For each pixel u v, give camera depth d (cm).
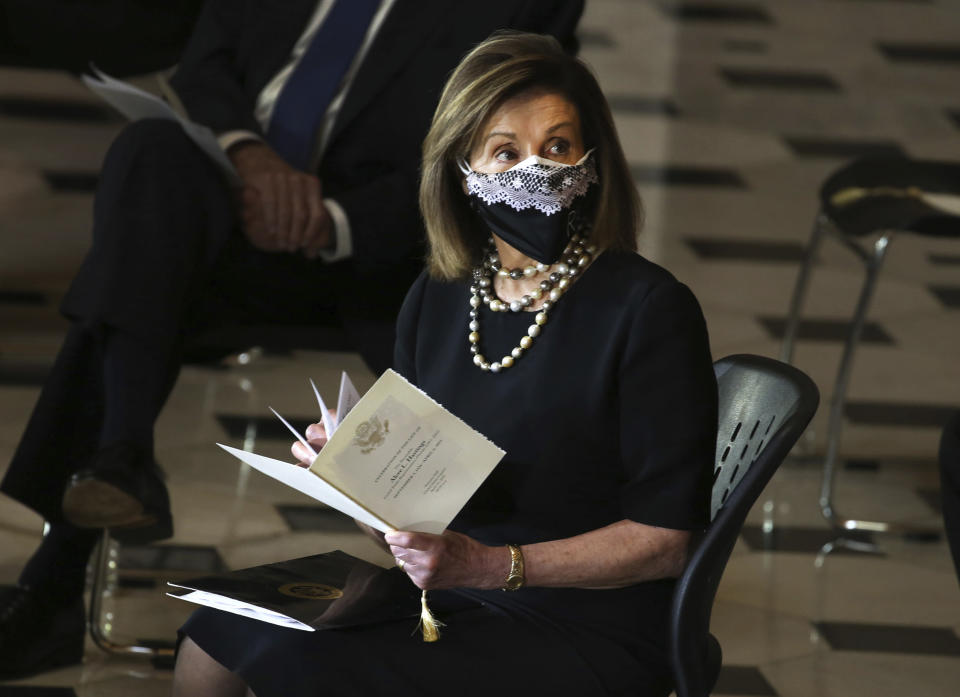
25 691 1055
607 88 2556
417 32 1195
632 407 734
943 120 2527
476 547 707
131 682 1083
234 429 1522
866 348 1780
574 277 764
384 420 677
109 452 987
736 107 2519
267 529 1339
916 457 1548
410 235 1177
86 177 2050
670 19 2955
